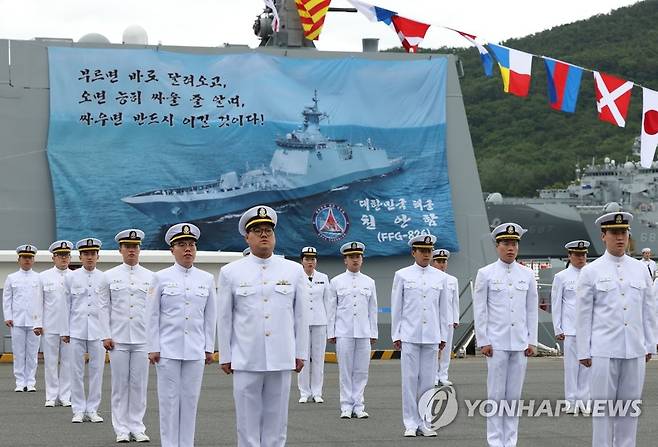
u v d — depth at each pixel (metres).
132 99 26.12
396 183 27.48
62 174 25.70
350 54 27.66
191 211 26.34
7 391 19.61
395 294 14.54
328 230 27.05
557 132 111.50
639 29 139.25
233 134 26.56
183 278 12.17
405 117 27.58
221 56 26.69
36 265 25.08
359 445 13.13
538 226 48.34
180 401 12.09
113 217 25.95
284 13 28.19
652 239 53.16
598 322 11.19
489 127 114.19
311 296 18.38
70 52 25.91
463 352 28.09
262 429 10.12
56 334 17.39
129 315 13.99
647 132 21.86
